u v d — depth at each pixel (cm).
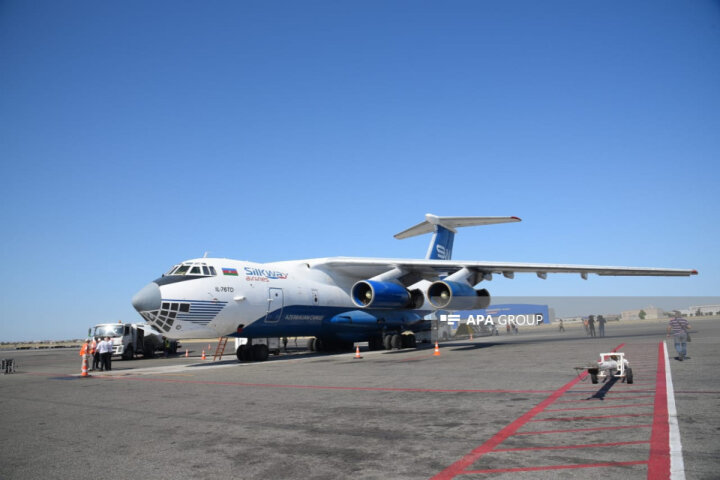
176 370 1459
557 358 1233
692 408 570
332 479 376
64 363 2144
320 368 1288
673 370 912
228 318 1555
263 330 1686
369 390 830
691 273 1800
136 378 1228
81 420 652
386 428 539
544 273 1906
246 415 645
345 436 509
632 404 609
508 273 1970
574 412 578
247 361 1723
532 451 427
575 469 375
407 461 414
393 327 2081
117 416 671
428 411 623
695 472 355
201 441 509
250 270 1664
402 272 1919
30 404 814
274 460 432
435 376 984
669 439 443
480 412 603
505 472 376
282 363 1545
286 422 590
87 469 425
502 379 891
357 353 1633
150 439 526
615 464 382
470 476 370
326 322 1900
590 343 1770
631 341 1798
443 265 1841
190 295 1474
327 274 1958
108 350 1598
